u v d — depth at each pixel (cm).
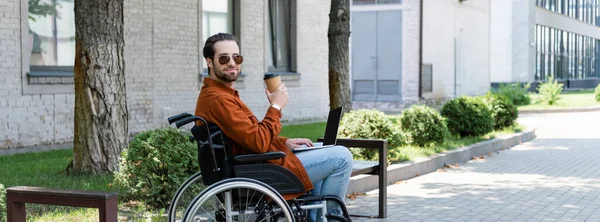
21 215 423
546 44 4397
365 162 721
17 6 1224
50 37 1323
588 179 991
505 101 1627
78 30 867
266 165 466
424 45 2644
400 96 2650
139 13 1444
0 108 1201
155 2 1484
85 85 869
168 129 689
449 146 1237
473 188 907
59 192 406
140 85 1457
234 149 473
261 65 1816
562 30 4797
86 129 872
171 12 1531
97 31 862
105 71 870
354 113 1028
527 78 3828
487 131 1427
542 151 1370
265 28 1827
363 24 2691
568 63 5066
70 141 1345
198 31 1612
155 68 1495
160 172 675
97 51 865
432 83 2734
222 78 477
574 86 5200
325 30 2077
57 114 1312
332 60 1235
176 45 1550
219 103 464
